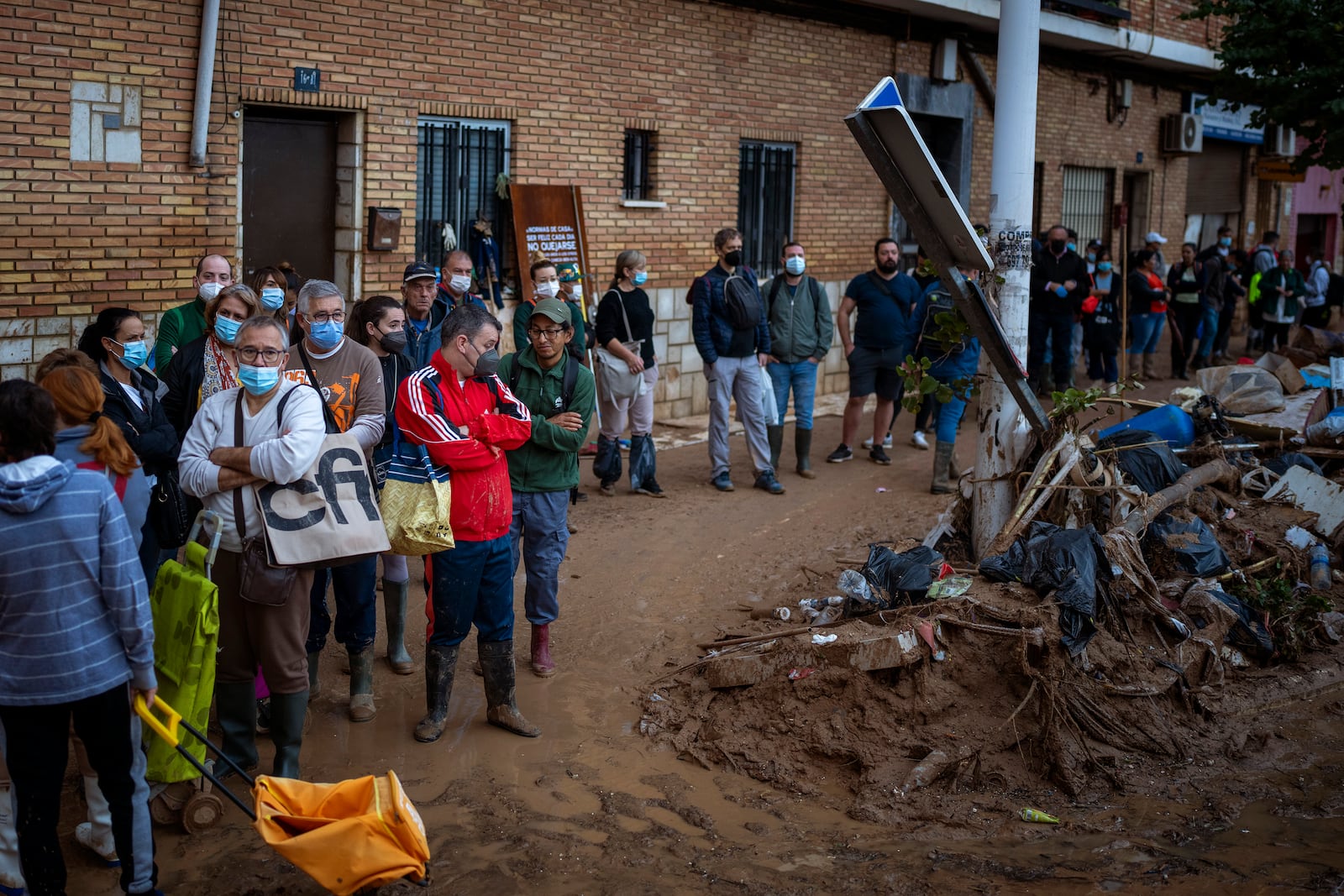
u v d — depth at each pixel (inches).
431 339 272.2
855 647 208.7
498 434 200.2
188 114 345.7
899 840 178.7
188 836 173.2
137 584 143.9
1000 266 256.2
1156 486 278.7
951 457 376.8
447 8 400.2
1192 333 653.9
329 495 175.9
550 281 331.6
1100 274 578.2
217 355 213.9
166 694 168.4
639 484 369.1
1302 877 167.2
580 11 440.5
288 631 178.7
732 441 463.8
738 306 361.4
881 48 573.9
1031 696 203.9
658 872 167.5
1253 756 209.8
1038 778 197.6
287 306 278.1
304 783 156.0
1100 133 741.9
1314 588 268.5
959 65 622.2
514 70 423.2
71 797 185.5
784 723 208.5
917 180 221.3
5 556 137.1
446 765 198.4
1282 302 717.9
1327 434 335.6
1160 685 216.4
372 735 208.4
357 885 145.9
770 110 524.7
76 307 329.7
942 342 278.4
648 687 231.9
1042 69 682.2
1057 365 544.4
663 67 474.6
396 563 229.6
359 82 381.4
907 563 234.2
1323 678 239.8
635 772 199.5
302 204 385.7
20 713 140.5
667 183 486.0
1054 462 253.3
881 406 418.9
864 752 199.3
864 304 412.5
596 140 454.6
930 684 206.7
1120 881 165.5
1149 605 232.8
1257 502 300.5
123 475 156.0
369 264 394.0
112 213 333.7
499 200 436.5
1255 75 573.6
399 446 197.8
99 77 326.6
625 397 357.7
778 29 521.0
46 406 139.7
